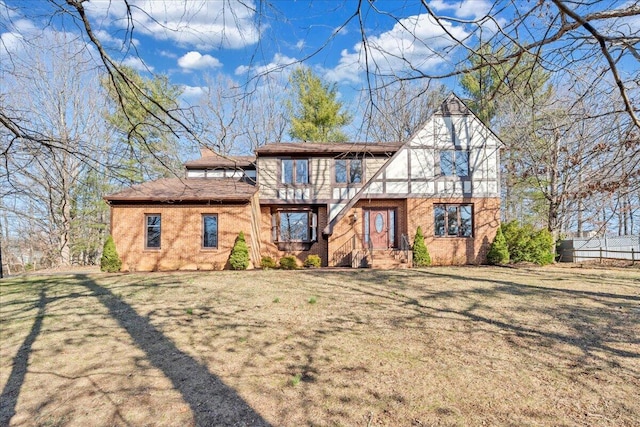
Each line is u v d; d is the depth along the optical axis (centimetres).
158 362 591
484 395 460
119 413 444
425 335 682
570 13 211
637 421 396
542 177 1891
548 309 834
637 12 247
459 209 1747
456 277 1285
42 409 459
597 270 1439
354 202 1742
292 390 486
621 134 519
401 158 1756
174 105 380
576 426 390
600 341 630
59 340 709
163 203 1659
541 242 1664
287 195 1850
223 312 870
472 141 1755
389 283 1184
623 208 729
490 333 685
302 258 1867
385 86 389
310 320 790
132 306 956
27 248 2595
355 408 438
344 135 2328
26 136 374
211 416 431
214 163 2048
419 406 438
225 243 1645
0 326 811
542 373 518
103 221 2714
